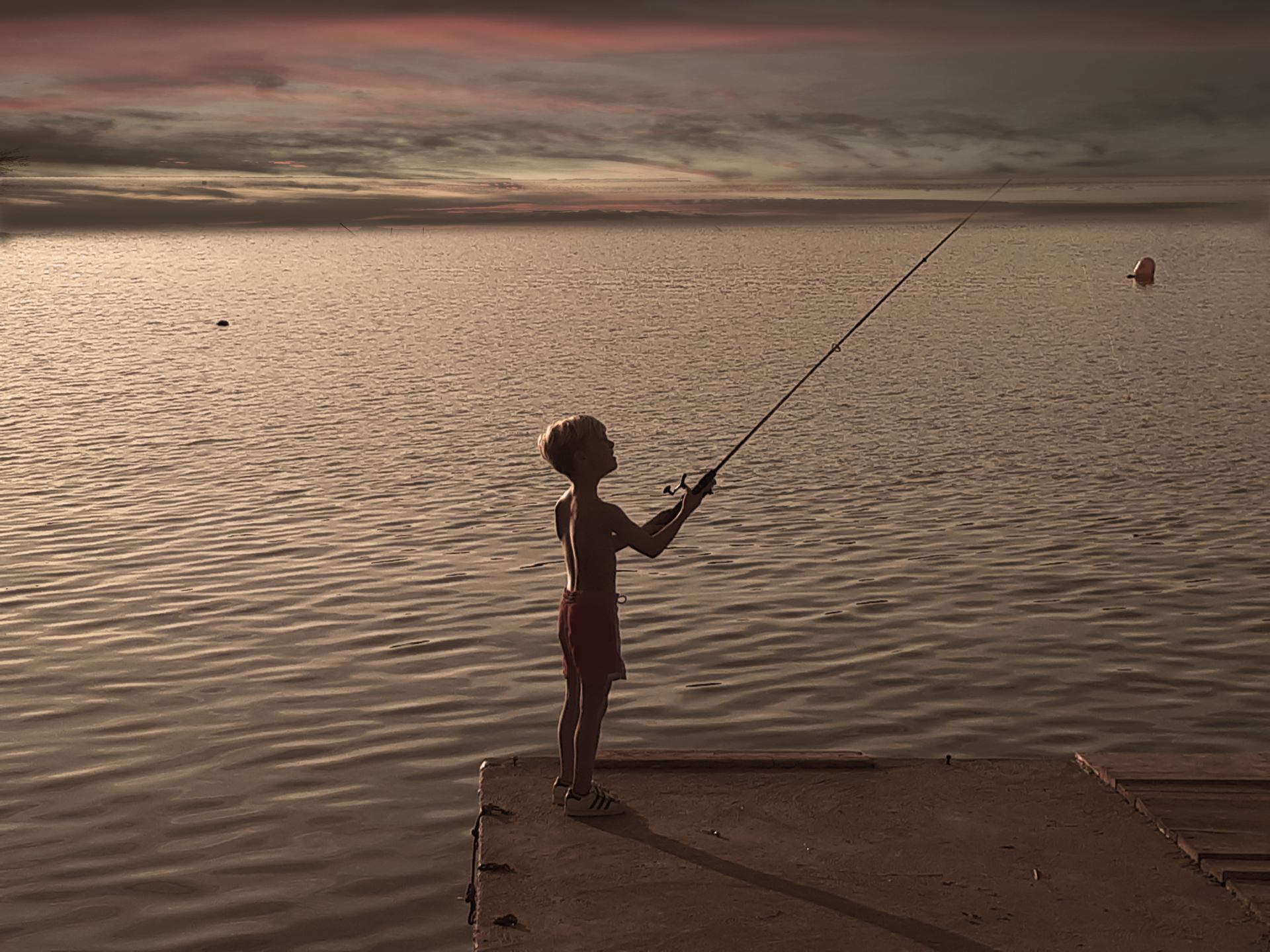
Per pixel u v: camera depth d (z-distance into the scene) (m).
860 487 17.03
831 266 101.38
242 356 38.78
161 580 12.45
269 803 7.32
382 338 44.75
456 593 11.92
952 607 11.27
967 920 4.04
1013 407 24.97
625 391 29.11
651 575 12.48
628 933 3.96
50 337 46.53
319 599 11.74
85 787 7.56
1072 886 4.27
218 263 140.25
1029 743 8.17
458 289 79.12
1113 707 8.80
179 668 9.79
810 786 5.15
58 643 10.45
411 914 6.06
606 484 17.53
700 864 4.44
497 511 15.73
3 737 8.37
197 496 16.84
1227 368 31.19
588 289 76.38
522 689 9.28
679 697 9.08
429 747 8.18
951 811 4.89
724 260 118.88
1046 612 11.09
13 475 18.50
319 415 25.28
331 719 8.69
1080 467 18.27
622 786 5.15
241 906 6.13
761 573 12.52
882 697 9.03
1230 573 12.30
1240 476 17.36
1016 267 90.50
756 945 3.89
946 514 15.23
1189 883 4.28
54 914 6.05
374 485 17.56
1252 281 69.50
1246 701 8.88
